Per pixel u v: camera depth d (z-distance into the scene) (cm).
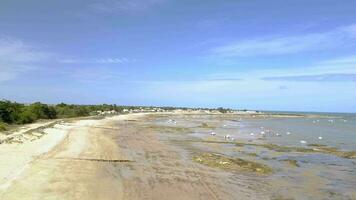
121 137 4303
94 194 1667
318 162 2873
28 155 2455
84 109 9938
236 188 1936
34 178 1852
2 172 1891
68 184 1802
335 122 11738
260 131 6144
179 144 3822
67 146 3077
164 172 2261
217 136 4891
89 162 2442
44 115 7088
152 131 5478
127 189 1803
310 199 1783
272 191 1905
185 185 1944
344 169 2595
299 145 4031
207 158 2755
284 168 2564
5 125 4291
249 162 2639
